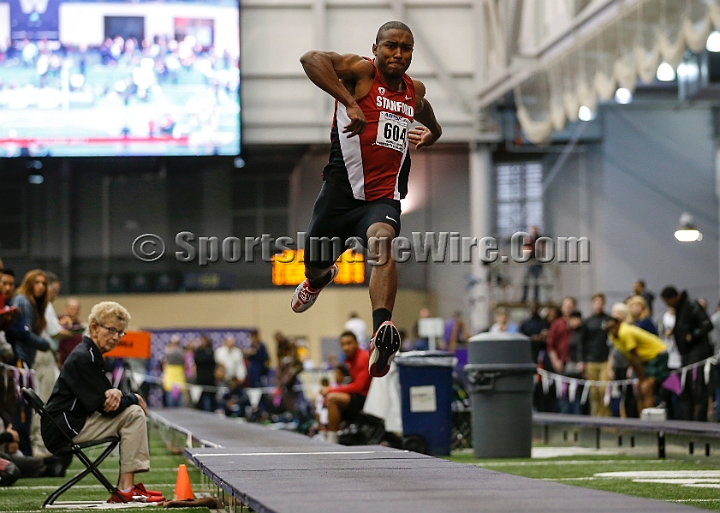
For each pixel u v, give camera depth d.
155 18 25.06
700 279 29.25
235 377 24.66
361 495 4.08
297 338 31.16
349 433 11.70
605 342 16.06
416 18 26.09
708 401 13.09
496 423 11.06
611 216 29.30
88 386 6.92
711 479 8.16
